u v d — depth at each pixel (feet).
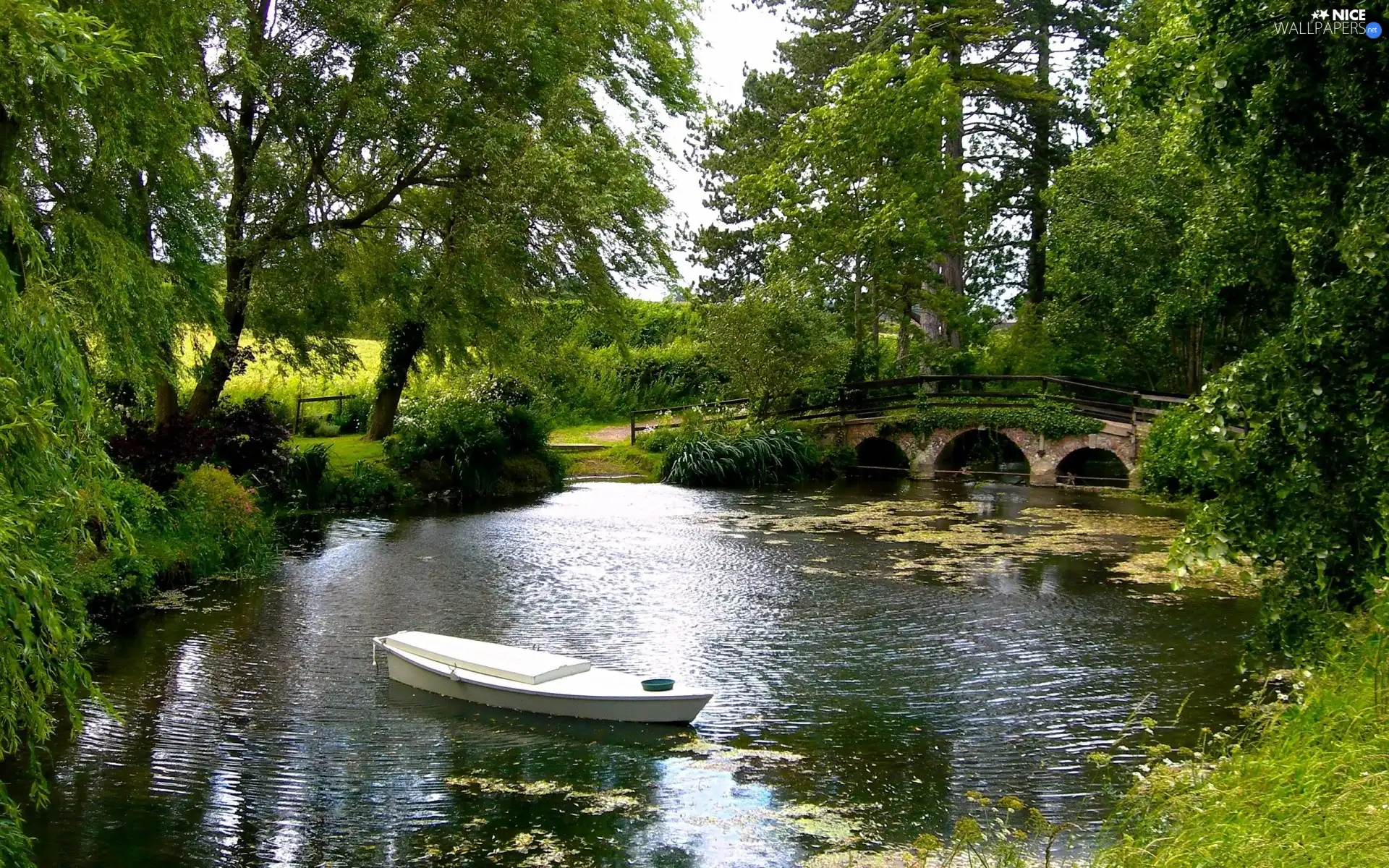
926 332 102.27
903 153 89.04
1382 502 20.08
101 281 28.63
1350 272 20.43
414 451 66.03
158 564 36.14
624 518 57.82
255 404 54.54
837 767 21.57
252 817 19.02
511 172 53.16
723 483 75.72
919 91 86.48
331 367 59.52
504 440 70.90
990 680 27.48
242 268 50.47
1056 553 46.21
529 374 70.95
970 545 48.37
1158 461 64.44
